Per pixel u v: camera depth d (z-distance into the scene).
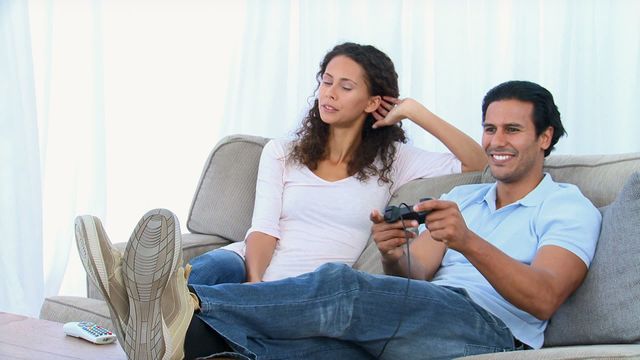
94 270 1.55
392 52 2.93
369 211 2.32
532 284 1.64
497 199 2.00
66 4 3.46
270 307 1.62
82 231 1.55
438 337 1.68
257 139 2.63
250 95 3.13
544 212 1.84
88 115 3.46
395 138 2.42
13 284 3.46
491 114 1.92
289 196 2.37
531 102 1.89
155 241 1.52
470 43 2.85
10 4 3.45
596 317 1.66
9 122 3.46
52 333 1.85
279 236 2.34
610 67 2.71
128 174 3.50
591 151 2.74
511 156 1.89
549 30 2.78
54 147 3.51
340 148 2.38
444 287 1.73
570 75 2.75
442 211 1.65
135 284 1.53
